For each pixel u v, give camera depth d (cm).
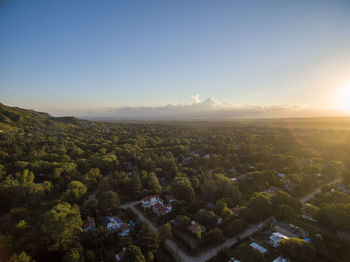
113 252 4356
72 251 3862
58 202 6200
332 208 5341
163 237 4728
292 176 8288
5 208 6103
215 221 5303
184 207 6312
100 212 6050
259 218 5628
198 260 4216
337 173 9362
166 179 9319
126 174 9394
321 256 4206
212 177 9156
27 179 7550
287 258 4056
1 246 3825
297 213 5756
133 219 5747
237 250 4472
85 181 7806
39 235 4078
